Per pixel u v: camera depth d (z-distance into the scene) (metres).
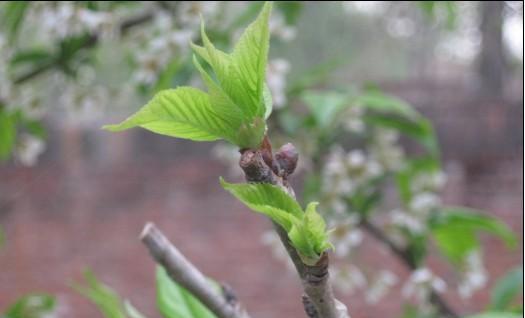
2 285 2.70
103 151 3.53
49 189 3.15
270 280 2.66
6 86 0.82
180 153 3.68
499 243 2.56
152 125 0.29
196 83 0.77
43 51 0.82
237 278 2.68
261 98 0.29
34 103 0.87
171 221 3.14
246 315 0.38
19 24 0.78
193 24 0.77
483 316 0.45
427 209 0.83
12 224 3.04
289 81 0.92
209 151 3.67
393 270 2.32
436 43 4.56
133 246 2.97
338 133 0.89
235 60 0.29
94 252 2.93
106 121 2.41
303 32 3.46
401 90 3.71
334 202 0.86
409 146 2.70
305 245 0.29
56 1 0.75
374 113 0.93
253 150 0.29
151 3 0.79
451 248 0.87
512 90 3.76
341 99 0.78
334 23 3.64
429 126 0.84
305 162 0.89
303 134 0.87
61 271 2.80
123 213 3.19
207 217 3.13
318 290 0.29
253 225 3.09
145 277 2.72
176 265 0.37
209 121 0.29
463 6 1.00
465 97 3.56
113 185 3.29
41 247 2.95
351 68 4.04
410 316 0.91
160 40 0.76
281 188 0.29
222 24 0.81
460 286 0.88
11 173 3.15
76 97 0.88
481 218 0.81
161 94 0.29
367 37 4.32
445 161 3.29
